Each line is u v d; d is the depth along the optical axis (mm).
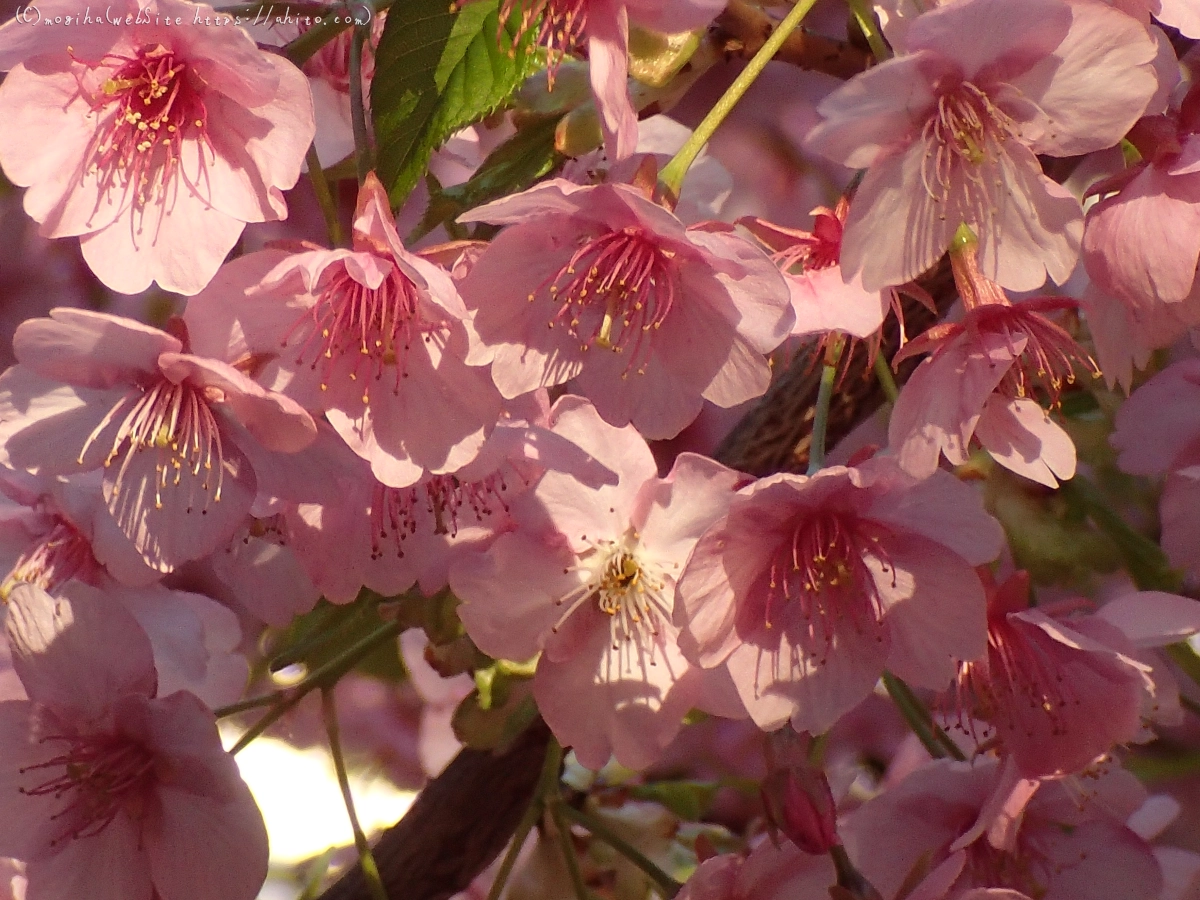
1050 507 408
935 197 363
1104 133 361
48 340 366
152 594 405
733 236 357
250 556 393
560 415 373
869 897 373
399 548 379
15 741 383
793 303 367
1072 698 382
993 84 361
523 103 382
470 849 406
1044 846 398
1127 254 371
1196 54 385
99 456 375
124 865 384
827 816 371
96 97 368
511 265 363
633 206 359
